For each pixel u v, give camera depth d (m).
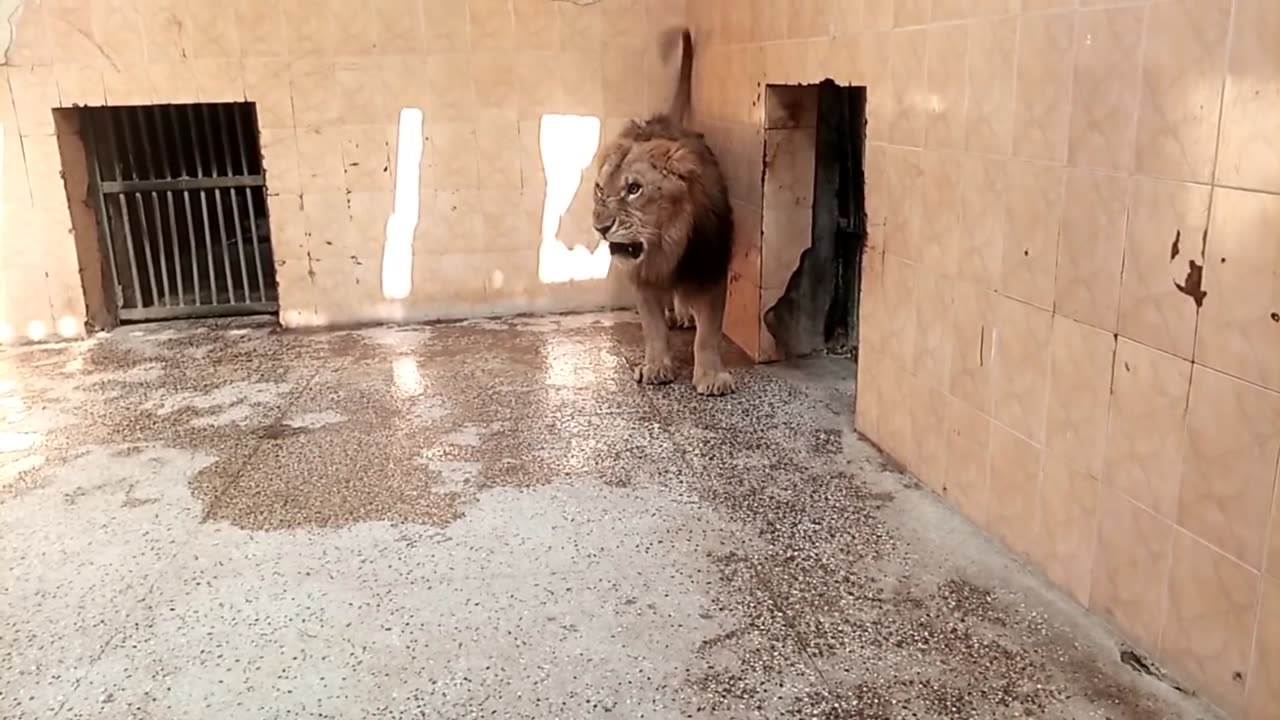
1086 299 2.47
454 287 5.64
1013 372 2.79
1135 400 2.33
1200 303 2.11
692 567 2.85
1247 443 2.02
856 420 3.83
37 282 5.30
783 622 2.58
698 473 3.48
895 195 3.39
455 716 2.25
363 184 5.43
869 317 3.65
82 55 5.06
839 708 2.24
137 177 5.66
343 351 5.06
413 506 3.28
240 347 5.18
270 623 2.63
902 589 2.71
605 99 5.52
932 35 3.06
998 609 2.61
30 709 2.31
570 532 3.07
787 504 3.23
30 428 4.05
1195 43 2.07
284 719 2.25
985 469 2.98
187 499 3.38
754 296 4.66
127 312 5.68
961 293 3.02
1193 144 2.10
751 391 4.30
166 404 4.32
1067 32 2.45
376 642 2.54
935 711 2.23
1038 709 2.22
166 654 2.51
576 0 5.37
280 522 3.20
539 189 5.57
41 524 3.21
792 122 4.41
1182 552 2.23
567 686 2.34
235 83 5.21
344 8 5.19
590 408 4.14
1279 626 1.98
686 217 4.05
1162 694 2.24
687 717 2.23
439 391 4.39
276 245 5.45
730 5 4.73
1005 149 2.74
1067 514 2.62
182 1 5.06
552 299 5.75
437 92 5.36
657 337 4.39
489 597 2.72
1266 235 1.94
